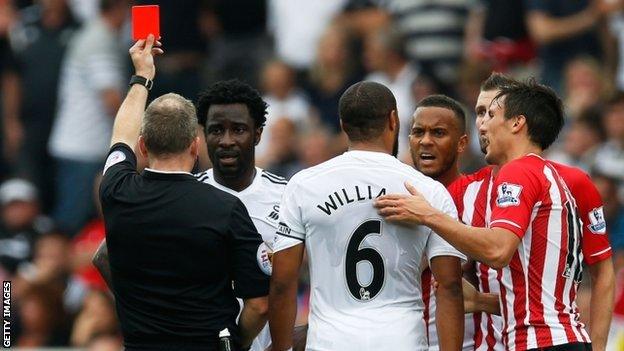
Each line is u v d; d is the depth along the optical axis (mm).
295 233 25203
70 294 46250
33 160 56500
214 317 25141
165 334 25062
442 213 24594
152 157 25453
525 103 25766
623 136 46844
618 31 51031
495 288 26203
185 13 55156
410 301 25031
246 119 27219
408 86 50906
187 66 55094
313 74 54312
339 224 24938
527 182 25094
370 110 25141
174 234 24953
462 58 51812
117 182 25422
